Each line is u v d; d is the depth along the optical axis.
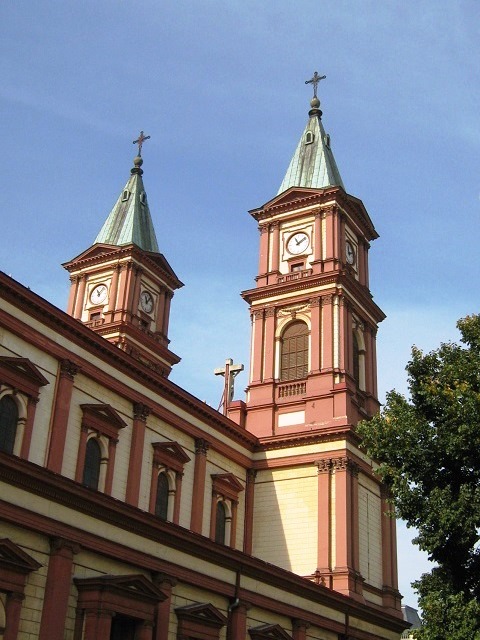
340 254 54.47
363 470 50.28
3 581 26.00
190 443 45.53
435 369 35.78
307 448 49.94
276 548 48.41
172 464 43.12
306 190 56.16
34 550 27.47
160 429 43.22
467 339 35.75
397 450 34.56
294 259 55.50
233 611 35.31
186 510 43.94
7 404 34.00
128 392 40.88
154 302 64.94
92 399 38.69
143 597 30.16
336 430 48.97
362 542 48.62
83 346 38.41
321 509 47.75
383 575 50.28
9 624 26.00
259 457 51.00
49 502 28.00
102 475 38.41
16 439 33.97
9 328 34.47
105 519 29.95
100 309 62.19
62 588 27.80
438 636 31.72
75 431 37.12
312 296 53.50
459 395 33.31
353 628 43.97
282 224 57.25
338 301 52.94
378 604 48.72
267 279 55.72
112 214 67.94
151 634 30.39
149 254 64.25
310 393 51.22
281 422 51.75
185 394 44.69
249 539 49.06
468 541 32.44
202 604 33.34
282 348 54.09
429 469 34.19
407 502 33.94
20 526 26.95
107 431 38.84
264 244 57.12
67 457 36.31
